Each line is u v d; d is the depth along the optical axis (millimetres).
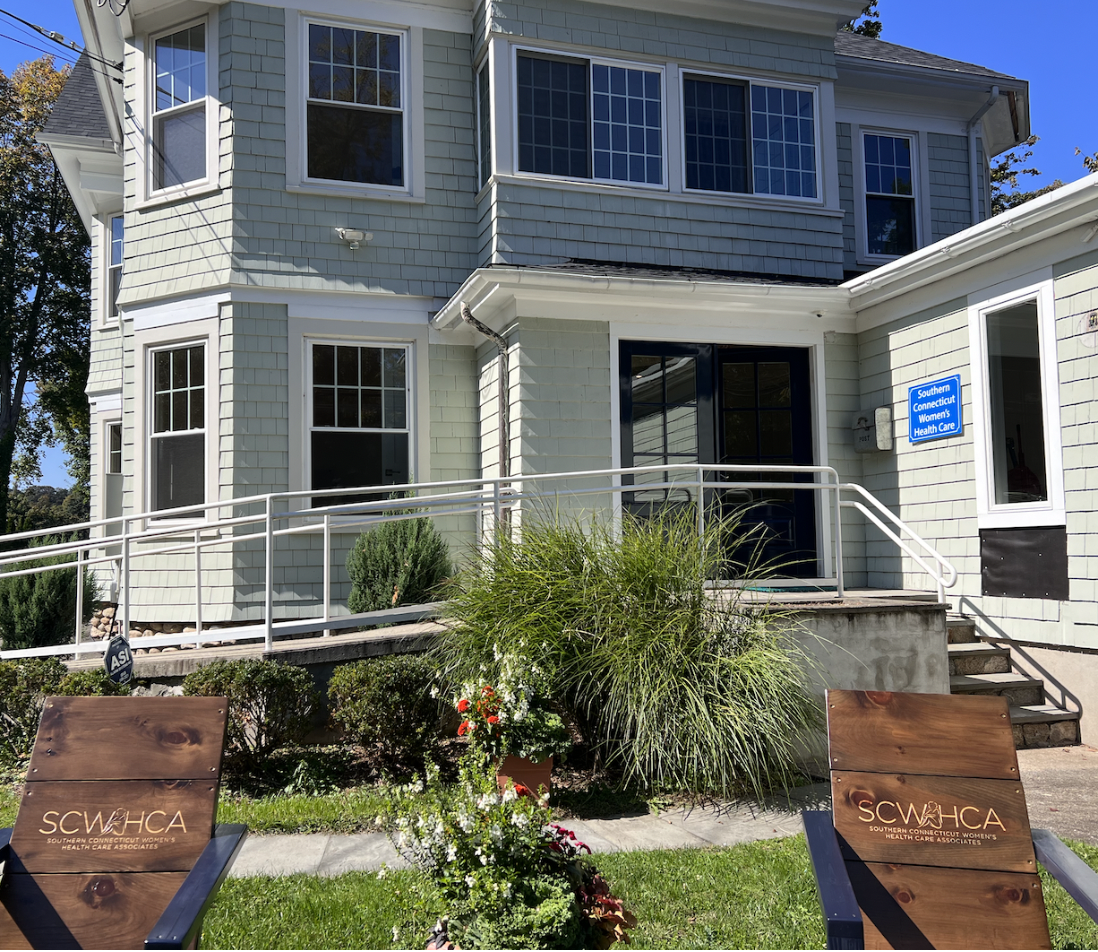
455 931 3025
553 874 3189
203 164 9641
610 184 9852
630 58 10047
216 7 9539
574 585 5957
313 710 6059
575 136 9859
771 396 9594
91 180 12922
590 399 8719
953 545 8055
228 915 3828
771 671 5508
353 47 9867
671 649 5574
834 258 10625
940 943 2959
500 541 6555
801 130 10695
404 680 5883
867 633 6457
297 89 9586
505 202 9477
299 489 9312
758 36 10523
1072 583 6734
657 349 9141
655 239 9969
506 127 9555
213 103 9508
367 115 9875
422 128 9977
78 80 14508
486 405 9578
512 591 5992
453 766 6016
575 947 2996
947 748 3215
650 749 5293
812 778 5906
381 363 9758
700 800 5453
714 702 5426
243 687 5770
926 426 8398
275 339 9367
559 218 9664
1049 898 3953
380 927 3658
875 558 9211
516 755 4992
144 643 7164
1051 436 6934
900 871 3051
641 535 6254
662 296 8594
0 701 6398
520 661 5203
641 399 9055
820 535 9344
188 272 9508
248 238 9344
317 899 3959
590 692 5629
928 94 12297
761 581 6762
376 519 8852
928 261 7820
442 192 10016
